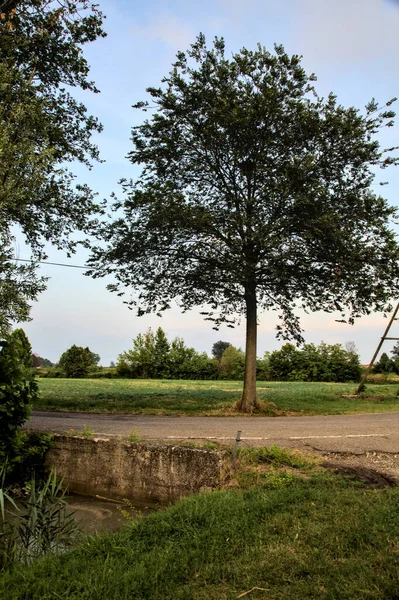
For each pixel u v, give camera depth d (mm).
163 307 17922
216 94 15258
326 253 14898
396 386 33156
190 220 14648
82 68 13672
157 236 15852
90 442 8430
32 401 8516
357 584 3594
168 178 16812
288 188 14203
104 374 57188
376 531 4438
